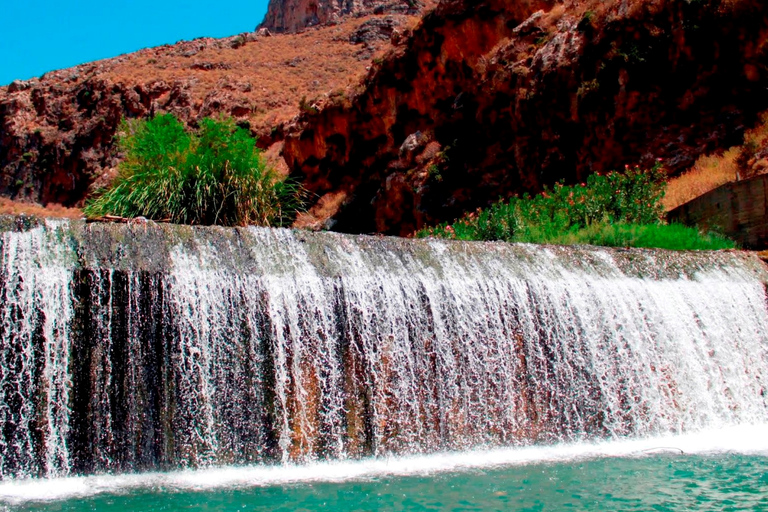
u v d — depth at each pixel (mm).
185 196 12758
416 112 28406
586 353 10008
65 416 7238
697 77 18234
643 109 18750
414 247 10023
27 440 7043
